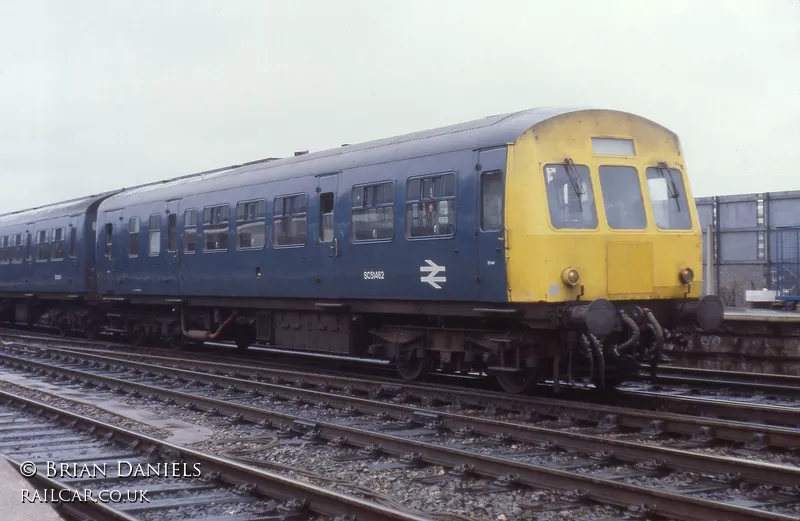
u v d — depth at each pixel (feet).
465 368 41.52
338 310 47.57
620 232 36.94
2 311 102.37
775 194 105.40
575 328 35.27
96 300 78.89
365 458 27.68
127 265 69.51
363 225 44.55
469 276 37.83
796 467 23.40
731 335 51.60
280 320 54.03
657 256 37.99
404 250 41.60
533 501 21.95
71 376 50.39
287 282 50.57
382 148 44.21
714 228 111.75
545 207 35.24
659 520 20.07
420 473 25.38
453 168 38.81
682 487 22.68
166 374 50.70
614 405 36.86
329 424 30.76
